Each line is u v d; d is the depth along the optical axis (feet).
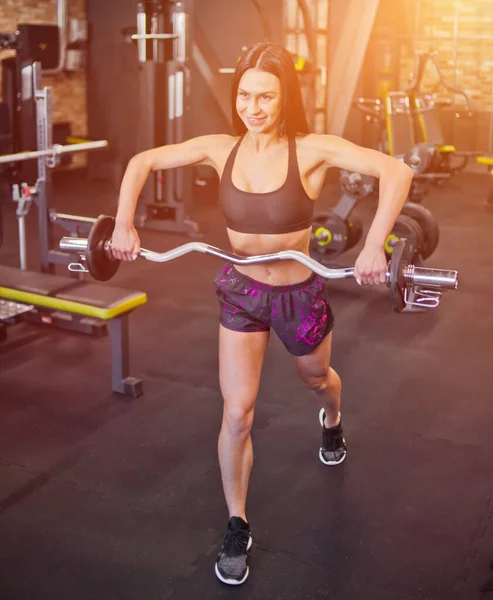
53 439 9.47
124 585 6.88
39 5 26.86
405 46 31.32
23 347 12.35
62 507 8.06
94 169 27.76
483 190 27.12
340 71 28.02
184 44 19.24
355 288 15.65
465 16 30.12
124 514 7.95
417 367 11.86
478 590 6.80
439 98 31.22
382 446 9.39
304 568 7.11
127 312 10.59
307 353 7.09
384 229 5.94
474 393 10.94
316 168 6.34
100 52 28.14
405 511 8.03
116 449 9.26
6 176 23.44
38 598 6.69
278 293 6.63
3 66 24.08
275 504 8.14
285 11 26.04
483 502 8.20
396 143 24.76
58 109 27.94
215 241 19.86
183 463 8.96
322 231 16.01
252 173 6.33
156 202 20.81
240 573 6.86
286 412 10.24
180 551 7.36
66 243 6.68
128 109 27.71
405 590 6.81
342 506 8.11
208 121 27.84
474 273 16.97
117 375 10.67
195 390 10.93
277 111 6.08
